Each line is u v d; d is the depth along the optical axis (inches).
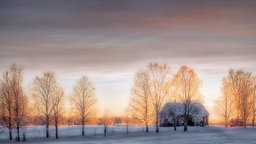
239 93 4751.5
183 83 4148.6
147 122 4094.5
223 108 4611.2
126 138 3390.7
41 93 3663.9
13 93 3523.6
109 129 4520.2
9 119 3472.0
